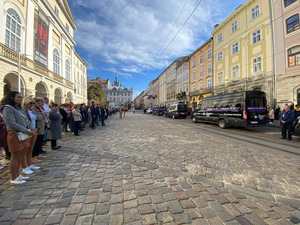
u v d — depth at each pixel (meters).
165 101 48.56
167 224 1.84
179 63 38.22
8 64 10.90
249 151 4.89
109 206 2.15
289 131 6.57
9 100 2.70
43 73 15.75
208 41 25.95
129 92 98.44
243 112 8.77
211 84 25.64
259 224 1.86
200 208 2.14
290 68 14.59
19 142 2.72
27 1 13.14
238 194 2.51
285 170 3.46
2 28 10.49
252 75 18.39
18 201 2.23
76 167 3.49
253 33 18.34
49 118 4.62
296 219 1.96
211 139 6.64
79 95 34.44
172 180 2.93
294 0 14.32
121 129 9.46
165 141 6.14
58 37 20.28
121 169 3.40
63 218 1.91
